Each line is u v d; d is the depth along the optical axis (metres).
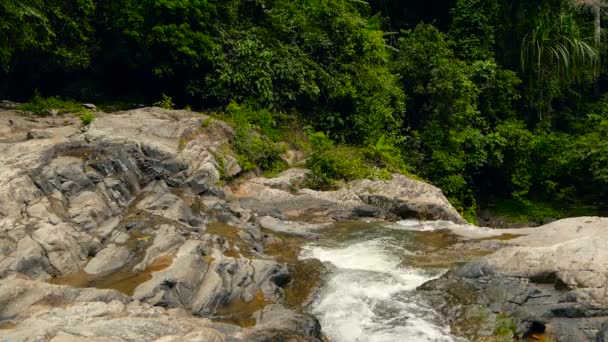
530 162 20.72
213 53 15.15
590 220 10.43
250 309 7.12
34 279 6.92
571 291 6.93
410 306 7.49
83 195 8.71
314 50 17.06
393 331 6.93
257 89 15.45
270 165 14.25
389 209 13.03
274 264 8.09
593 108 23.62
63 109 12.55
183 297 6.94
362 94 16.98
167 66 14.73
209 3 15.32
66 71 14.40
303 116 16.56
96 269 7.43
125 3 14.44
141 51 14.77
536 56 21.50
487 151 19.30
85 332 5.18
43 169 8.70
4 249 6.98
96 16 14.41
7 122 10.95
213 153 12.62
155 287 6.82
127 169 9.89
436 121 18.34
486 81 20.17
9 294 5.98
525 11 22.03
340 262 9.19
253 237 9.66
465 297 7.55
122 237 8.22
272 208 11.95
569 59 21.66
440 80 17.89
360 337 6.82
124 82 15.81
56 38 13.44
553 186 20.27
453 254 9.68
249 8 16.86
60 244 7.44
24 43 11.94
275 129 15.34
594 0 22.67
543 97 22.80
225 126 13.76
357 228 11.49
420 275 8.57
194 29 15.20
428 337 6.80
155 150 10.83
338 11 17.48
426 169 17.80
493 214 19.78
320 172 13.91
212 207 10.34
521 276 7.59
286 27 16.83
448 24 23.67
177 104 15.94
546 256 7.61
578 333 6.45
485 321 7.05
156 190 10.11
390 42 22.67
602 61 24.03
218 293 7.09
